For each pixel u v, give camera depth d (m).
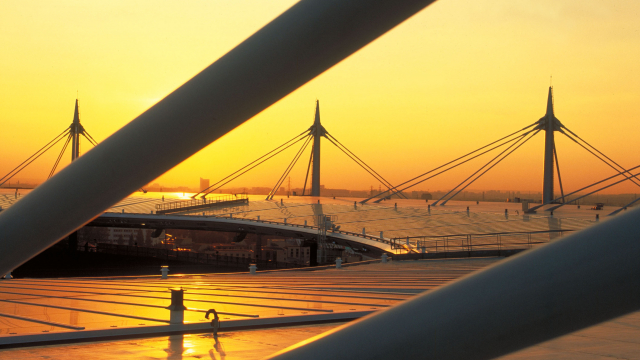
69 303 16.98
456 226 60.75
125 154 2.12
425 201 111.06
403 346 1.16
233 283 26.42
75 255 90.12
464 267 34.50
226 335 12.02
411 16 1.98
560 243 1.13
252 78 1.99
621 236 1.07
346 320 14.41
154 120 2.10
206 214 83.69
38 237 2.27
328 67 2.07
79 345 10.86
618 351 8.13
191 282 28.03
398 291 20.98
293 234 65.25
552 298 1.07
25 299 18.30
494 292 1.12
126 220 81.56
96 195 2.21
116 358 9.57
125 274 80.00
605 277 1.04
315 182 124.50
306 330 12.86
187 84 2.08
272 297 18.69
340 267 39.06
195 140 2.12
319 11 1.89
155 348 10.55
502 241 48.00
